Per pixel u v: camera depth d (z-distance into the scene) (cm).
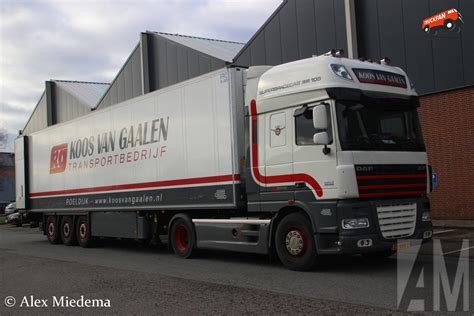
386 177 836
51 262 1169
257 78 957
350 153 805
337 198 806
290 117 884
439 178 1527
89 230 1488
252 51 2017
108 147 1389
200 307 654
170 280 854
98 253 1345
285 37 1892
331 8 1736
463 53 1435
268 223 921
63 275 965
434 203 1552
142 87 2702
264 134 927
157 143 1195
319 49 1775
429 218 889
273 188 906
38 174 1792
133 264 1078
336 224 803
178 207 1123
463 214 1480
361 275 826
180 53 2486
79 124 1544
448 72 1470
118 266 1056
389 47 1603
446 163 1507
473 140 1438
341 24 1705
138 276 911
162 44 2612
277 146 902
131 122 1298
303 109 854
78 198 1535
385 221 823
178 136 1130
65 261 1180
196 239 1088
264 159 924
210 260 1080
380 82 873
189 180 1093
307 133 853
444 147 1509
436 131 1525
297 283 777
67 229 1614
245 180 980
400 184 852
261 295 705
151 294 746
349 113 827
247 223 960
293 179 873
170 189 1148
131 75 2855
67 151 1605
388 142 852
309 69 862
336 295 686
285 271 890
